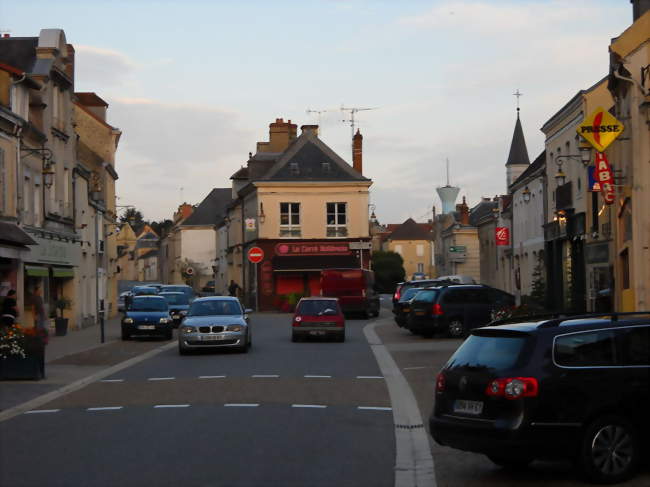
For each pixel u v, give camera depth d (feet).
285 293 188.24
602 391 27.40
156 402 47.34
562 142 124.88
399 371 63.16
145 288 156.15
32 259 100.42
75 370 65.67
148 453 32.83
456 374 29.53
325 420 41.27
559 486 27.81
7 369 58.23
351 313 149.28
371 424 40.47
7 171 90.63
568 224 118.83
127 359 75.36
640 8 85.30
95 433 37.60
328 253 188.96
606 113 73.61
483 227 209.36
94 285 143.95
